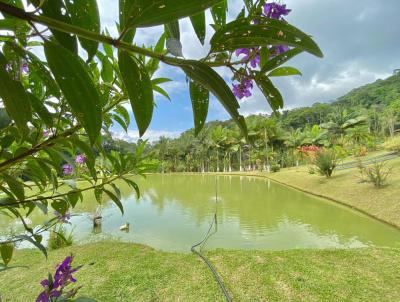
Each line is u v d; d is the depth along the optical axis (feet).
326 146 83.71
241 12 1.50
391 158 52.24
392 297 11.15
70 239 19.98
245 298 11.36
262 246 20.02
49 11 1.17
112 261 15.70
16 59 1.63
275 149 101.50
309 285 12.24
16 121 1.17
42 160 2.31
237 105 1.23
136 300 11.36
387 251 16.20
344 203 32.99
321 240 20.94
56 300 3.36
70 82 1.15
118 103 2.82
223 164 115.55
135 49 1.10
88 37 1.04
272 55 1.61
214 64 1.45
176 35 1.59
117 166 3.40
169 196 47.44
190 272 13.97
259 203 37.63
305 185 48.67
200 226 26.32
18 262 15.79
